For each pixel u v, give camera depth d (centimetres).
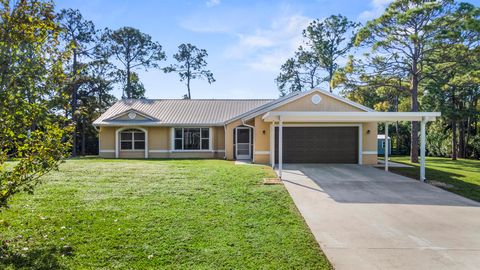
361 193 955
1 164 458
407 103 3109
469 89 2459
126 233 545
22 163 458
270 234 564
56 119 490
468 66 1920
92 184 962
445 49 1855
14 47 445
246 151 2069
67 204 718
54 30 477
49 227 563
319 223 655
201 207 723
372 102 3209
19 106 438
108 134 2230
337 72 2139
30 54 456
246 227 598
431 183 1149
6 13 437
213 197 820
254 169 1364
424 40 1842
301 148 1745
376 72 2083
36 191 839
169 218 634
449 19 1747
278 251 490
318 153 1742
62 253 460
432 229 626
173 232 557
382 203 834
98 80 3180
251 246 506
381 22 1891
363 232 603
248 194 862
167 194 843
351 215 718
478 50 1778
